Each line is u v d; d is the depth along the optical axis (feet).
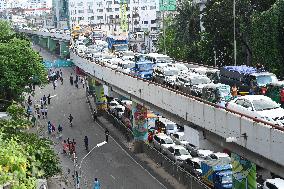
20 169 35.94
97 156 138.51
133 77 122.83
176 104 93.71
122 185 112.68
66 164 130.62
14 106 92.27
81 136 163.94
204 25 194.39
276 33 146.10
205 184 101.81
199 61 212.43
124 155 138.00
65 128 176.65
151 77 146.00
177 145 128.36
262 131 64.54
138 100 125.39
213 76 132.46
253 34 157.07
